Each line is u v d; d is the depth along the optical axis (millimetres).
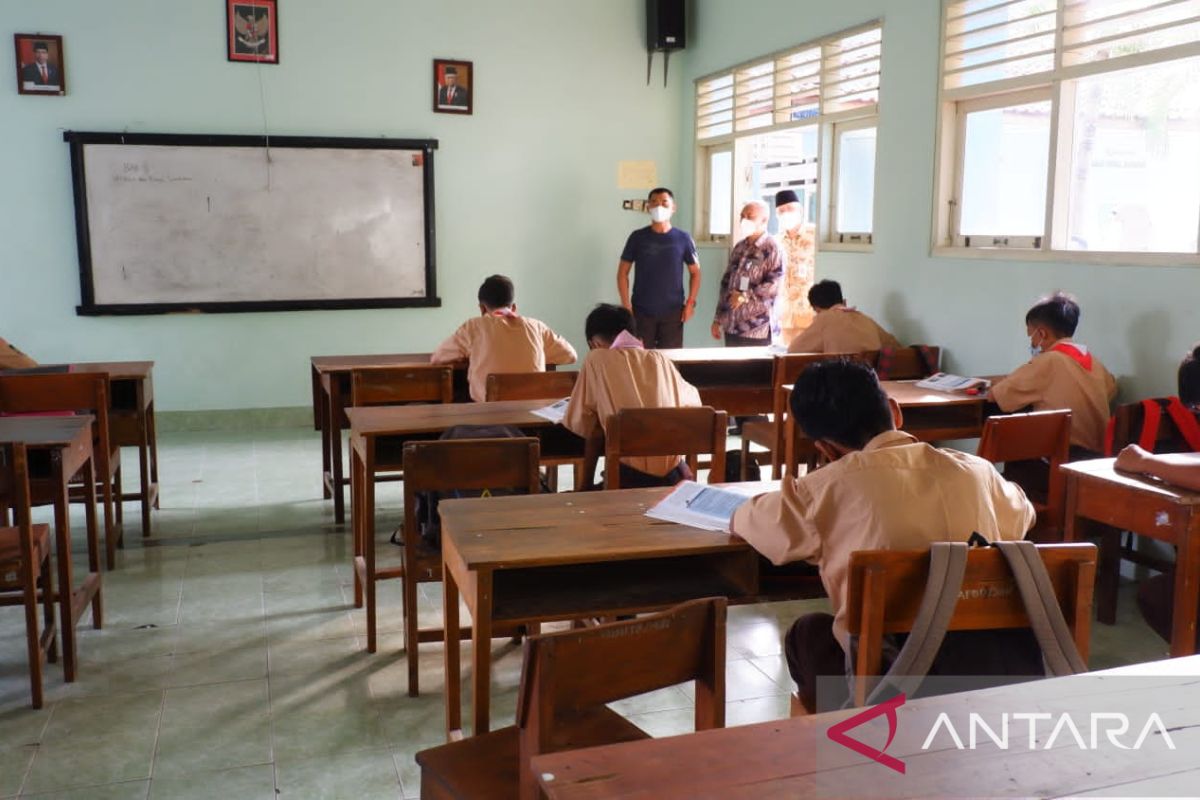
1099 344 3863
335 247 6727
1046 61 4113
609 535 2025
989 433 2945
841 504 1716
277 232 6594
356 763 2371
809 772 1037
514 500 2291
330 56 6590
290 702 2695
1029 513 1805
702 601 1435
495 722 2572
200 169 6391
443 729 2543
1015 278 4277
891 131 5039
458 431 3018
